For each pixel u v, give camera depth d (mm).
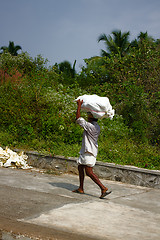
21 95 10117
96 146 5223
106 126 9977
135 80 12531
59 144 8328
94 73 15883
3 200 4328
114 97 12703
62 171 7480
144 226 3775
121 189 6105
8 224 3385
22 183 5652
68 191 5410
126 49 24125
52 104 9820
